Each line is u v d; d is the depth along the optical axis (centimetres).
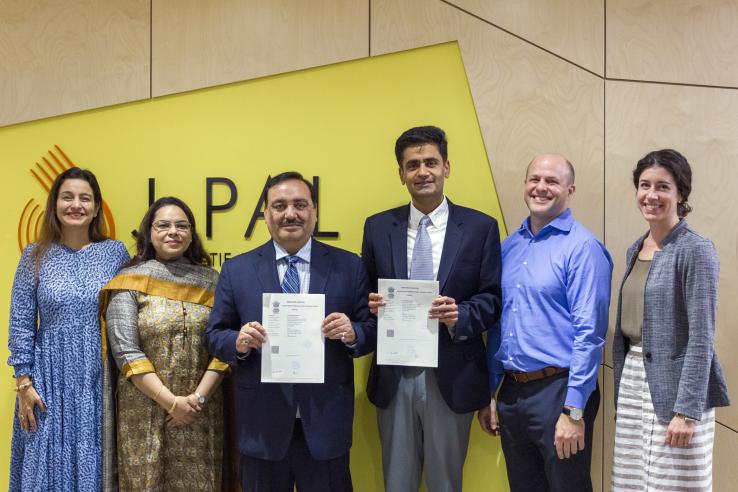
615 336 250
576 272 239
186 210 270
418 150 250
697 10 297
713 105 298
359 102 298
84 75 300
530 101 296
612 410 296
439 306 239
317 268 244
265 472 238
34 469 260
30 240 300
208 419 260
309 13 298
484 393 254
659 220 235
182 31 299
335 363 239
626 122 298
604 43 297
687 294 224
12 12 300
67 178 270
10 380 299
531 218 259
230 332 237
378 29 298
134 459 251
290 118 299
